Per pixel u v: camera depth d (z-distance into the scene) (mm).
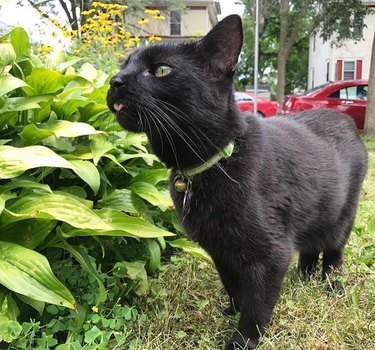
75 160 430
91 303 399
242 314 380
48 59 570
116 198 483
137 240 500
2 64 409
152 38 1070
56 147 450
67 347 337
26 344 340
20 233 386
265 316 374
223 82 361
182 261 519
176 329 399
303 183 402
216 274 509
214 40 358
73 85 500
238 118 368
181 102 349
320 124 472
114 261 484
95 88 515
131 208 478
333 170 439
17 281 327
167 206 503
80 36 1072
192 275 494
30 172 445
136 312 400
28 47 485
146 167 580
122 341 356
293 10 3219
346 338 370
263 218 360
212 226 367
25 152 366
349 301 428
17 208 376
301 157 408
